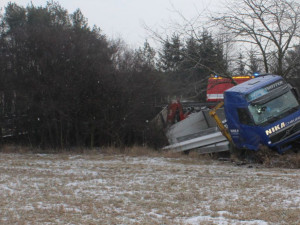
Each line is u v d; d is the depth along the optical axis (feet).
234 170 45.96
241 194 31.42
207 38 71.72
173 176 41.68
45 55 69.10
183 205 28.12
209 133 63.16
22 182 37.81
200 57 71.26
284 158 49.14
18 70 70.49
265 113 50.29
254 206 27.17
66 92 68.95
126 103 70.69
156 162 55.21
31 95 69.31
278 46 68.59
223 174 42.68
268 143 49.49
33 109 69.97
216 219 24.29
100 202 28.96
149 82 71.92
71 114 70.49
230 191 32.73
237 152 56.80
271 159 49.29
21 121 71.26
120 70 71.41
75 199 30.04
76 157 61.16
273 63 71.15
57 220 24.26
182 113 75.05
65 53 69.67
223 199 29.73
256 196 30.40
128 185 36.14
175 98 74.90
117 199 29.94
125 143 71.97
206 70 73.20
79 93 69.82
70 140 72.28
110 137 71.97
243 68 73.15
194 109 80.28
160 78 73.15
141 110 71.51
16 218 24.34
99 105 69.97
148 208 27.35
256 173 43.04
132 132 71.92
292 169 46.55
